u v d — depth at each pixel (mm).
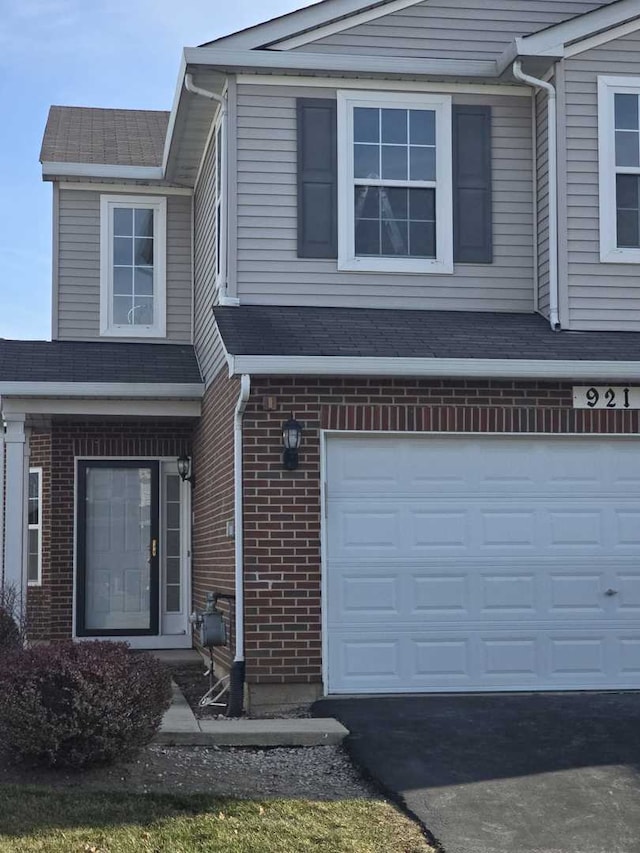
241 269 11180
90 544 14758
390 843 6461
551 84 11375
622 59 11430
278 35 11312
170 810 6852
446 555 10430
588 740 8484
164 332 15039
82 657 7875
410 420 10320
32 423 14758
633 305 11258
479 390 10453
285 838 6434
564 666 10500
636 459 10766
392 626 10297
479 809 7047
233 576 10570
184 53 11062
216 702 10328
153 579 14797
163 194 15242
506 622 10453
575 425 10539
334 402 10227
